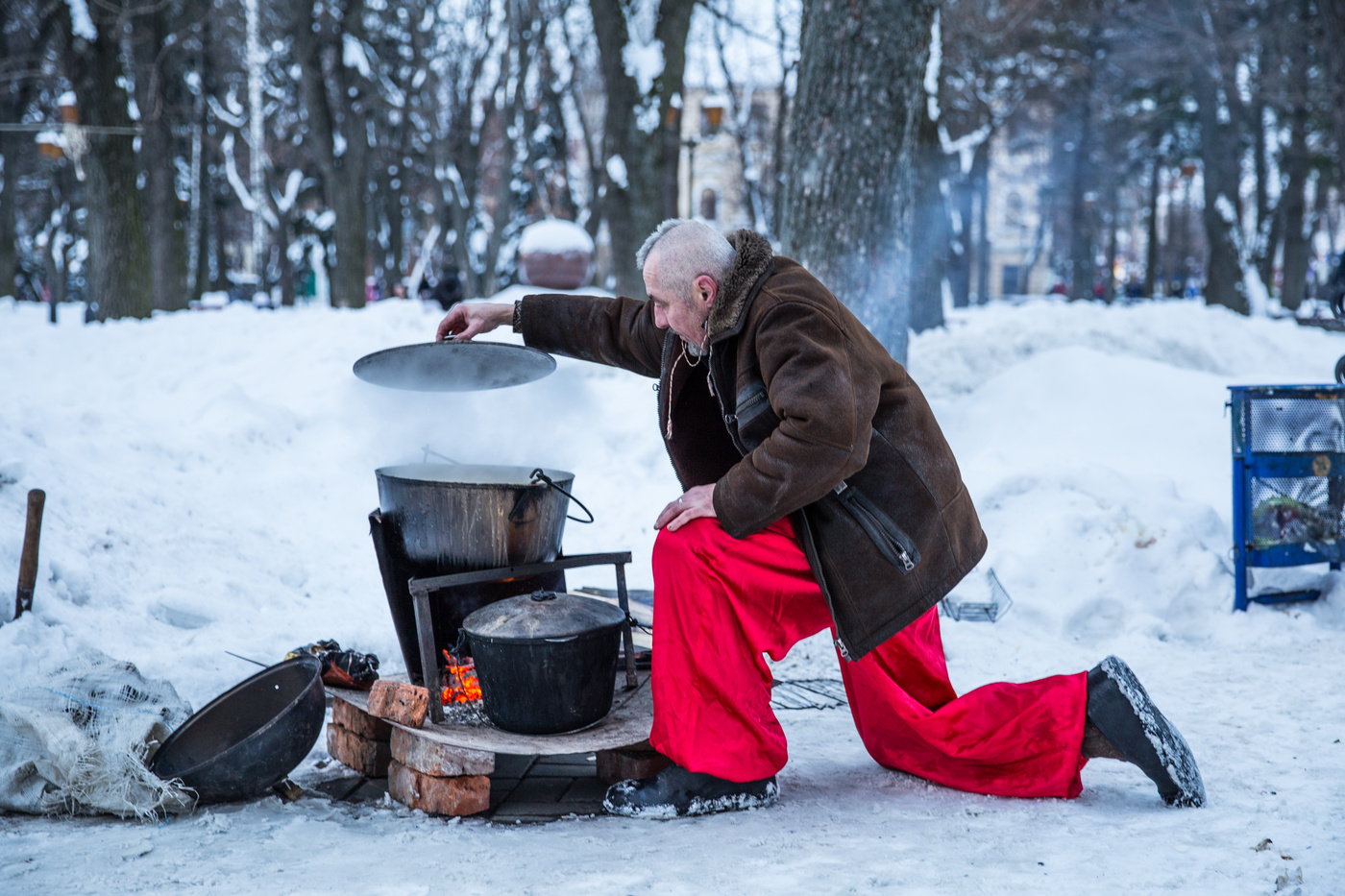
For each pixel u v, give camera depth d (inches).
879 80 277.9
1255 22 872.9
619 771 134.1
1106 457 319.6
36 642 167.3
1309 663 193.8
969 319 563.2
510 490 131.3
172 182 783.1
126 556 210.4
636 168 568.1
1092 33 911.7
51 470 224.5
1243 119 1125.7
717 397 127.3
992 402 367.2
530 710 125.2
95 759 119.4
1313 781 128.1
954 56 828.6
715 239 120.6
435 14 1011.9
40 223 1473.9
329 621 206.2
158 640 186.7
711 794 122.6
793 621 126.1
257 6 968.3
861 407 113.6
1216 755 139.5
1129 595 231.1
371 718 138.6
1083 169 1125.1
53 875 99.1
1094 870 100.0
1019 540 244.4
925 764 134.1
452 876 100.1
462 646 140.7
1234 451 229.9
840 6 277.4
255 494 268.5
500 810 126.3
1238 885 94.7
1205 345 474.6
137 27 714.8
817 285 120.3
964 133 927.7
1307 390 228.8
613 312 146.3
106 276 589.3
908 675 132.9
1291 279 959.6
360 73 747.4
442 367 141.5
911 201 286.8
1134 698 121.9
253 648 185.0
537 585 145.4
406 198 1546.5
